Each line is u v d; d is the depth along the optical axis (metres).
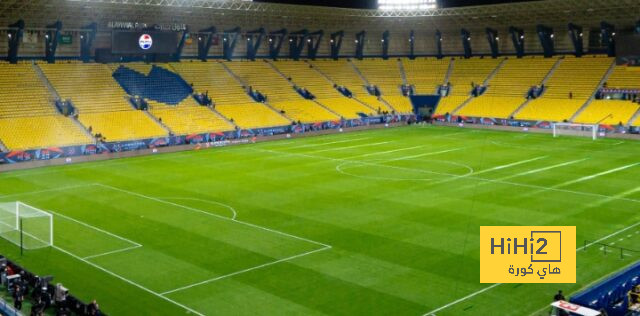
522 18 106.56
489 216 45.03
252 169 64.69
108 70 92.19
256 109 96.25
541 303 29.92
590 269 34.28
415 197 51.25
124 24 91.88
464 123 104.00
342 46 122.06
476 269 34.44
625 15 98.38
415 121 108.00
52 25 86.94
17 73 83.81
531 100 102.94
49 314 29.03
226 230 42.12
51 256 37.12
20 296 29.59
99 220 44.88
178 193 53.28
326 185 56.28
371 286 32.12
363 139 88.81
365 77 117.12
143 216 45.88
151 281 33.06
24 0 75.69
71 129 76.06
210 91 97.00
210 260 36.22
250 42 110.62
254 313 28.98
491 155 72.88
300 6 98.69
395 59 123.56
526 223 43.00
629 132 87.06
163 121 84.88
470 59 119.00
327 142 85.88
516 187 54.81
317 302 30.17
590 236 40.12
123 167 66.50
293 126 92.88
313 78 111.75
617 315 27.97
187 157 73.19
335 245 38.75
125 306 29.94
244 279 33.22
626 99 95.75
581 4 95.06
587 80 102.31
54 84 84.62
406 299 30.42
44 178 60.56
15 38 85.06
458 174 61.03
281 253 37.34
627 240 39.28
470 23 112.75
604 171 61.88
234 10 93.38
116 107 84.62
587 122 92.94
